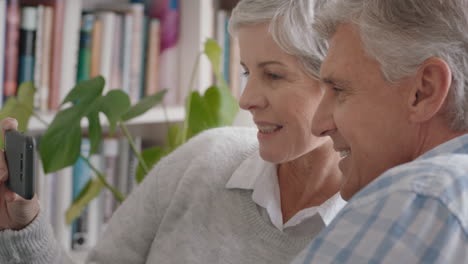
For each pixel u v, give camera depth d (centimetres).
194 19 213
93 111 151
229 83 221
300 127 107
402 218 62
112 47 201
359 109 72
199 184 122
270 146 110
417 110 70
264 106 108
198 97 172
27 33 183
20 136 103
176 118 211
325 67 75
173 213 122
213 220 119
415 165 66
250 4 103
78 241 203
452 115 70
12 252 112
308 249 68
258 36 104
